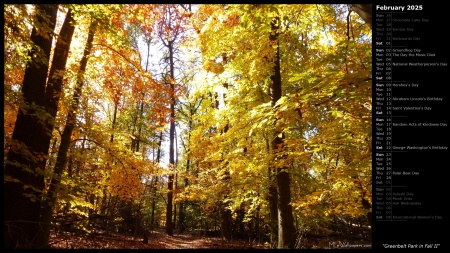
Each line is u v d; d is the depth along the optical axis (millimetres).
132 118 21562
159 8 11820
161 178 20156
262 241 15938
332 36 9039
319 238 13156
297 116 5789
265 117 6555
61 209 10477
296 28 9234
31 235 6875
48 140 7816
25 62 6789
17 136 6992
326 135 6895
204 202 18891
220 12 10180
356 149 7742
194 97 11555
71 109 9094
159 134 24156
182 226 25578
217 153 11523
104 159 10539
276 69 9844
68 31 8984
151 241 13844
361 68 5461
